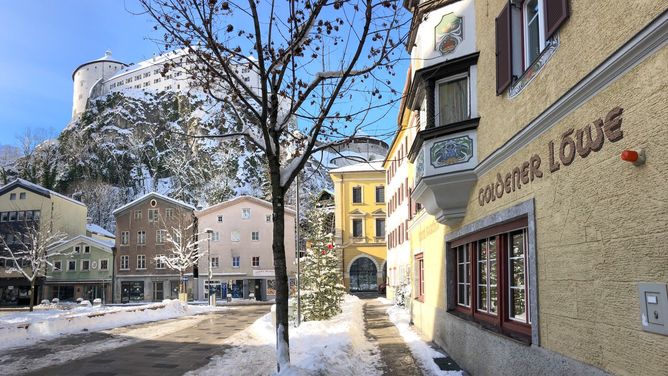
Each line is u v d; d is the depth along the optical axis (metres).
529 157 5.95
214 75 7.22
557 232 5.12
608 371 4.14
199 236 57.19
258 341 15.49
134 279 57.16
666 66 3.43
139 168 117.12
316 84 6.99
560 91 5.09
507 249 7.43
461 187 8.89
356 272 56.94
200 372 10.30
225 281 56.53
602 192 4.25
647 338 3.62
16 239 57.53
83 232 64.31
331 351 9.82
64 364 11.47
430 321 13.25
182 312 30.42
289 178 6.96
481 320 8.46
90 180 107.44
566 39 4.94
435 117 9.34
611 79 4.08
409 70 11.45
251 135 7.26
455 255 11.02
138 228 58.03
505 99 6.93
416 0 9.61
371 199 57.38
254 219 57.66
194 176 104.94
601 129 4.25
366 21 6.37
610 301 4.11
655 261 3.54
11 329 16.03
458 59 8.73
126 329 20.14
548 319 5.34
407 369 9.48
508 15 6.70
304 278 19.16
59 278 57.62
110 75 145.75
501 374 6.89
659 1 3.47
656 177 3.53
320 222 21.12
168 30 6.83
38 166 114.88
